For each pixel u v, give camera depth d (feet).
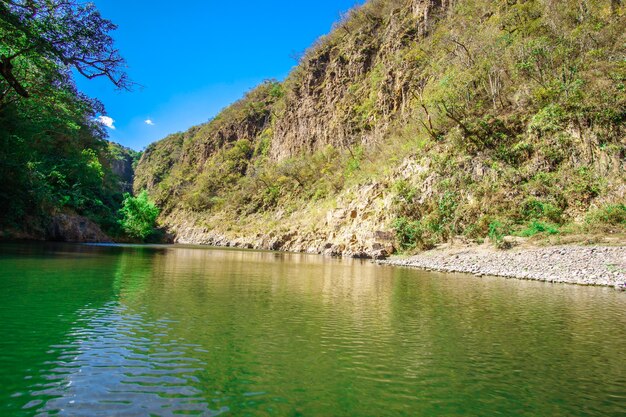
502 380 16.14
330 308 30.14
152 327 22.11
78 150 157.89
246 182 257.75
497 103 106.01
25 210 114.83
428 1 186.80
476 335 23.15
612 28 96.63
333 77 231.91
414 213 104.37
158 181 414.00
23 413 11.71
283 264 76.89
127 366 16.05
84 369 15.48
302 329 23.29
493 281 50.96
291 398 13.73
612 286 45.78
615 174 74.38
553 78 96.37
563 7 115.24
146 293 33.01
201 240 232.32
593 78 86.84
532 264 60.18
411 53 175.52
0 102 84.74
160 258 77.41
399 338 22.12
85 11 56.65
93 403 12.59
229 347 19.17
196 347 18.97
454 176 98.58
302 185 204.85
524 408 13.56
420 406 13.48
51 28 55.31
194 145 375.66
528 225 78.59
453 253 81.61
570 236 69.15
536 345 21.24
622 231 66.39
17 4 52.75
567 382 16.05
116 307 26.76
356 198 137.80
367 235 114.32
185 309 27.22
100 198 179.83
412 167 115.44
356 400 13.76
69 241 129.29
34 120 105.50
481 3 155.43
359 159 171.22
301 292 37.99
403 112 164.35
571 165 81.87
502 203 85.76
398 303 33.35
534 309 31.37
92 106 101.19
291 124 255.50
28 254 64.59
